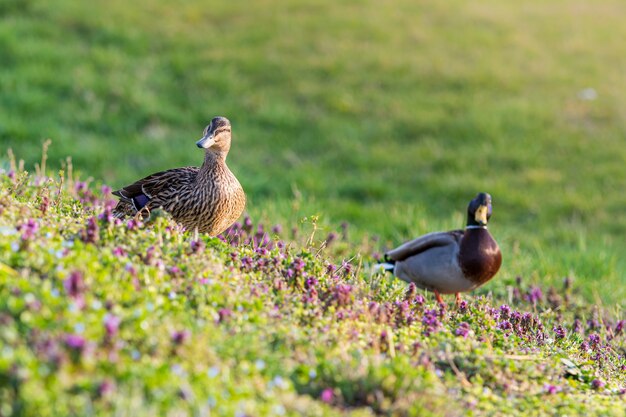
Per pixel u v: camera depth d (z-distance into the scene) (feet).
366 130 78.54
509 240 57.26
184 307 20.89
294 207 46.44
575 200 67.67
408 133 78.69
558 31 104.88
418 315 26.16
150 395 16.62
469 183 69.26
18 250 20.61
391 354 21.85
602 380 25.02
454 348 23.45
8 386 16.14
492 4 113.19
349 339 22.17
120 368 16.81
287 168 70.90
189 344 18.33
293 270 25.67
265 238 36.76
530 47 98.07
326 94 83.61
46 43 84.12
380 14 103.55
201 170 32.22
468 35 99.50
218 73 84.48
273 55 89.86
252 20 98.53
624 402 23.52
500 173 72.33
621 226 63.93
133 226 24.00
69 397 15.94
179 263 22.88
